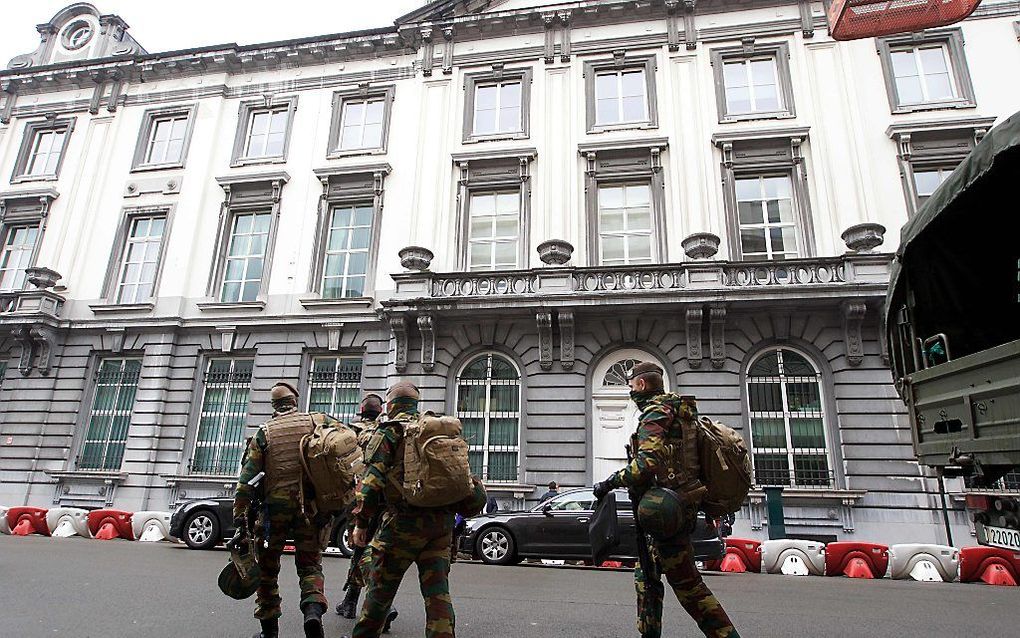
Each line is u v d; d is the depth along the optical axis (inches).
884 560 373.4
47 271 694.5
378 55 745.0
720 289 531.8
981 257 233.3
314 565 171.8
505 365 589.6
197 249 702.5
